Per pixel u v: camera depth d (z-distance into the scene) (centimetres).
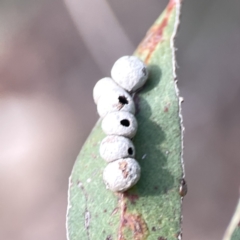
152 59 21
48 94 38
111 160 20
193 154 34
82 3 30
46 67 39
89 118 37
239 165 33
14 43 38
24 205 35
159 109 20
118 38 31
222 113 34
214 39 34
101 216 20
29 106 38
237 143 34
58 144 37
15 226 35
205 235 33
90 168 20
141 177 20
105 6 30
